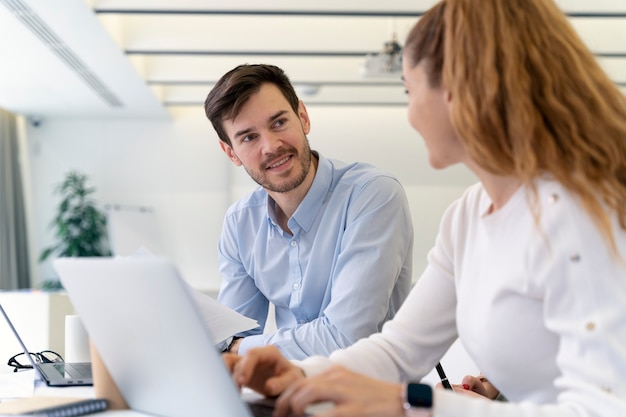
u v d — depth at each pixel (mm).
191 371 1059
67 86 7652
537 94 1018
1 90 7844
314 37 6238
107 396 1252
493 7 1048
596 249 969
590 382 925
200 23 6219
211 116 2127
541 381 1095
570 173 1001
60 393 1426
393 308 2160
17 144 9141
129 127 9484
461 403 937
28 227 9391
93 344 1239
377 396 948
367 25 6230
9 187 8867
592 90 1025
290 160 2066
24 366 1844
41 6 5027
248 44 6230
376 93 8680
